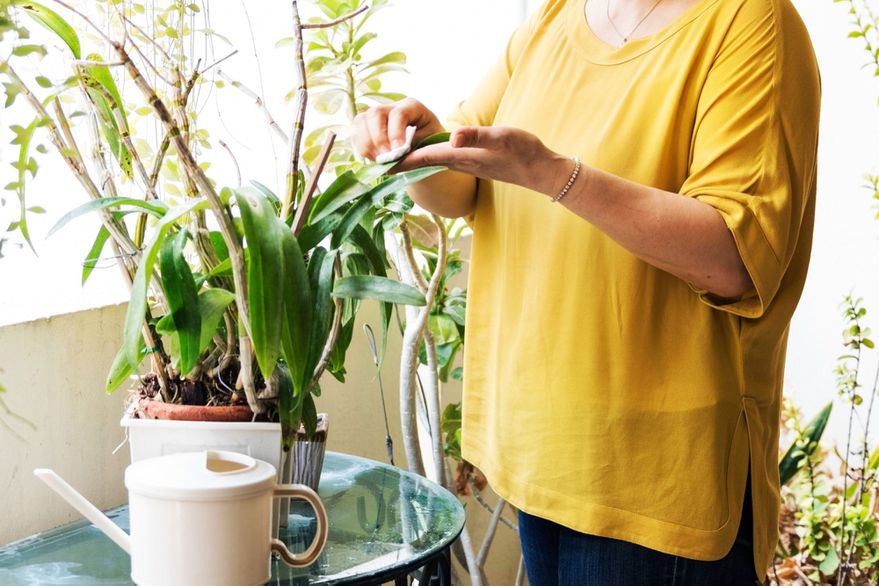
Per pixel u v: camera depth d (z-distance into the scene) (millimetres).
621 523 1069
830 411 2123
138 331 903
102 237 1083
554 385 1103
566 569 1139
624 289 1050
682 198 979
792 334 2178
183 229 1031
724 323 1047
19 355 1248
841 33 2049
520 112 1190
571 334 1086
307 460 1229
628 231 966
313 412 1118
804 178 1016
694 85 1036
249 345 985
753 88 996
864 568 2078
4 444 1236
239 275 941
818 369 2143
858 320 2070
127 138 1057
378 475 1402
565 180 956
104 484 1406
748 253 959
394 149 1029
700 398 1032
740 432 1049
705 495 1033
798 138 1006
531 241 1145
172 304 979
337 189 1029
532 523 1202
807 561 2154
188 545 879
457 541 1922
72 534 1176
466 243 2279
